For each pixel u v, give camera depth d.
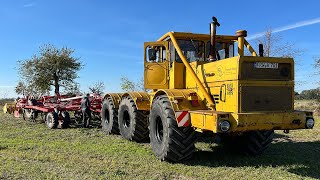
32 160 6.14
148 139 8.47
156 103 6.43
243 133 6.46
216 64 5.87
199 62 6.53
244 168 5.74
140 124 8.19
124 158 6.39
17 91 28.34
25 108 13.40
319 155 6.91
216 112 5.35
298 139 9.06
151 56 7.43
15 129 10.62
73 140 8.58
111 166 5.70
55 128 10.93
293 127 5.46
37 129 10.70
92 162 6.00
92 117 13.20
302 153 7.11
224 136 7.03
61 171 5.32
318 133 10.08
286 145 8.05
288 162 6.25
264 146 6.70
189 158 6.08
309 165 6.02
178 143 5.87
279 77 5.55
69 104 12.39
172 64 7.05
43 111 11.72
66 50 28.83
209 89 6.04
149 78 7.69
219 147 7.68
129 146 7.70
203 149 7.48
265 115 5.27
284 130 5.70
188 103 5.97
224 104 5.60
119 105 9.24
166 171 5.46
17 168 5.45
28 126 11.51
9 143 7.86
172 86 7.05
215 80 5.88
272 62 5.50
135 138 8.28
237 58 5.34
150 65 7.66
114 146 7.67
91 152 6.92
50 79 28.59
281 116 5.37
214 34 6.43
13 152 6.82
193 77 6.22
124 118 8.95
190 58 7.07
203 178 5.14
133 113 8.25
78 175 5.09
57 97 14.17
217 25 6.50
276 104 5.50
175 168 5.66
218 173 5.39
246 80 5.33
